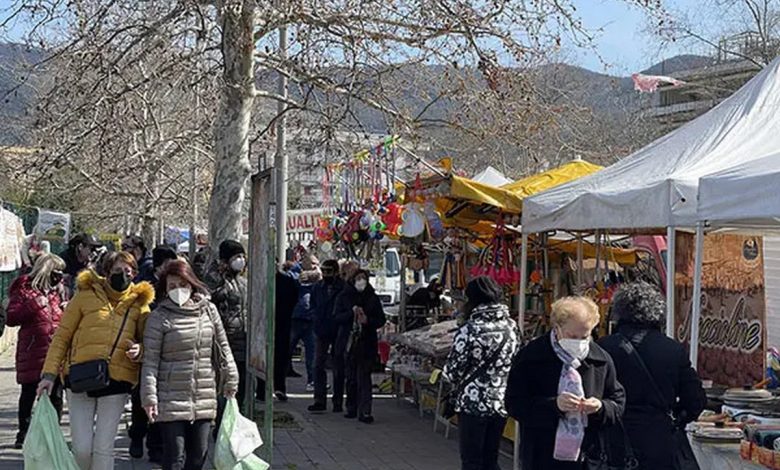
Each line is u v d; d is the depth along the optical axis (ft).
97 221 102.22
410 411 43.39
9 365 57.77
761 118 27.43
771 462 17.15
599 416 17.04
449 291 43.91
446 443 36.01
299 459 32.91
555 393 17.31
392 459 33.14
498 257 37.58
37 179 46.55
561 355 17.38
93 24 38.68
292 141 46.83
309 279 51.37
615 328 18.85
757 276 28.76
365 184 44.27
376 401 46.65
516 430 29.25
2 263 53.72
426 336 38.86
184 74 41.96
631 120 103.96
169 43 40.27
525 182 37.14
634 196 24.72
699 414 17.98
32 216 80.38
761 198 19.27
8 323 30.96
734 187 20.01
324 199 51.96
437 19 37.83
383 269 74.49
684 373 17.85
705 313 27.71
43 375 23.24
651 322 18.13
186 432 23.08
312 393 49.06
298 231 71.15
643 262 42.80
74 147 42.42
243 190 39.88
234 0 35.73
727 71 108.58
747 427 18.35
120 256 23.72
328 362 48.80
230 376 23.89
